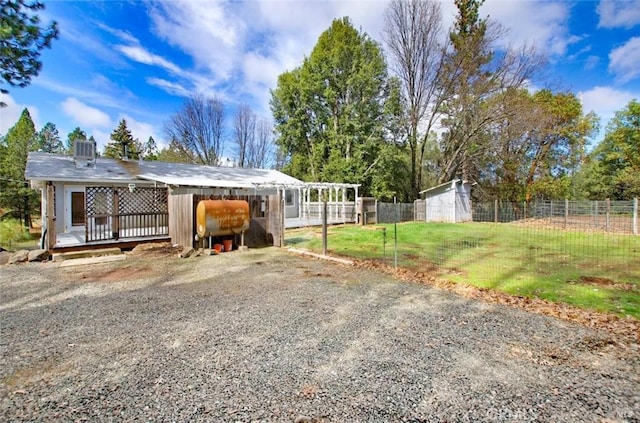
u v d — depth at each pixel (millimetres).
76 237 10328
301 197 20094
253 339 3453
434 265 7207
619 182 25141
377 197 23156
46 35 8430
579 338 3436
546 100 22891
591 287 5336
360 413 2225
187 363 2936
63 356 3092
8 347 3283
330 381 2629
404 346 3271
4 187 20312
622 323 3807
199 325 3861
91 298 4996
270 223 10500
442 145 24578
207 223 8773
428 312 4281
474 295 5020
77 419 2176
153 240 10109
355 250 9289
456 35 21016
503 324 3842
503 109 19547
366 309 4414
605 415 2199
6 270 7121
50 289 5539
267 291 5332
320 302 4730
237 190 15586
